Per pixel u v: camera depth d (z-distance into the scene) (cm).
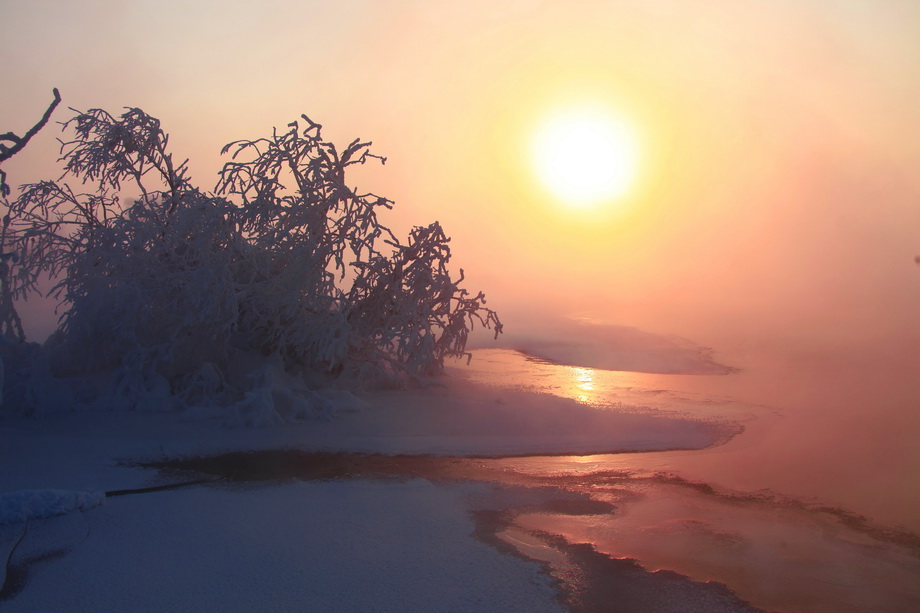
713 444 794
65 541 496
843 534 536
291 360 1030
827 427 870
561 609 411
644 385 1148
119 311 945
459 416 887
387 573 452
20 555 472
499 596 425
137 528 521
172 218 962
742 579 456
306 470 682
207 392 916
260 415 830
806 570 471
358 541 503
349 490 619
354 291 1051
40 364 898
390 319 1023
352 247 991
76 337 967
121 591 425
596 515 568
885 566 479
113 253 961
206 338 958
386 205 995
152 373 923
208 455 724
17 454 698
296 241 959
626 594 431
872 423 889
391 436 799
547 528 538
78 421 835
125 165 1017
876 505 598
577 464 714
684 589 439
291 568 457
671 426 858
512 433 818
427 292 1030
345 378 1034
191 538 504
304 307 983
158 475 657
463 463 716
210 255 930
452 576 450
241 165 970
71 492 561
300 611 403
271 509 566
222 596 420
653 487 642
